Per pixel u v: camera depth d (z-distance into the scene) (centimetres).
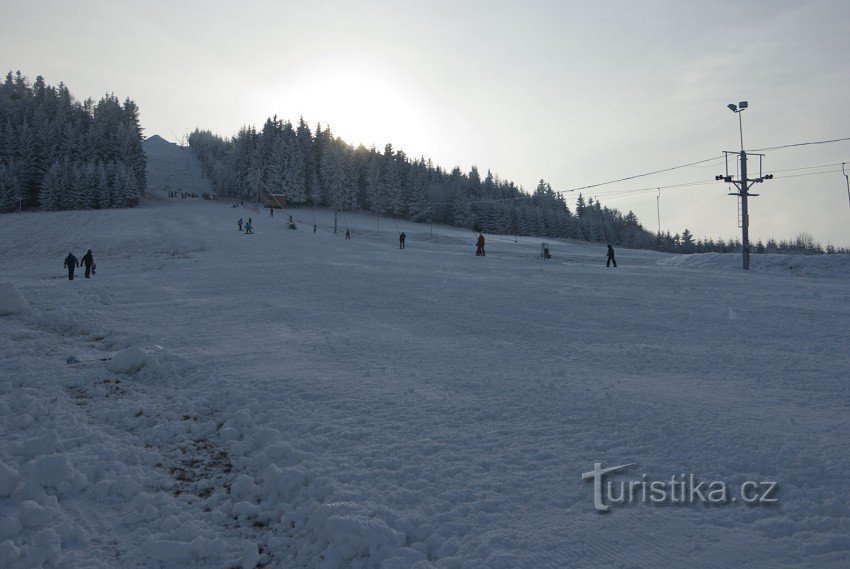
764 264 2794
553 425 589
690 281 2122
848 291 1770
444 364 889
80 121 11388
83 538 401
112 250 4459
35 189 9919
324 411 650
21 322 1262
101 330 1188
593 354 958
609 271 2570
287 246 4356
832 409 619
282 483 465
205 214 7544
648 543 364
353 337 1121
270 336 1129
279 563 379
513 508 415
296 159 10731
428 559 362
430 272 2448
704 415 599
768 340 1046
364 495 438
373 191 10800
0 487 438
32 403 651
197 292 1845
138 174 11100
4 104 11644
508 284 2017
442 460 504
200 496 472
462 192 11894
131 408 669
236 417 631
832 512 391
